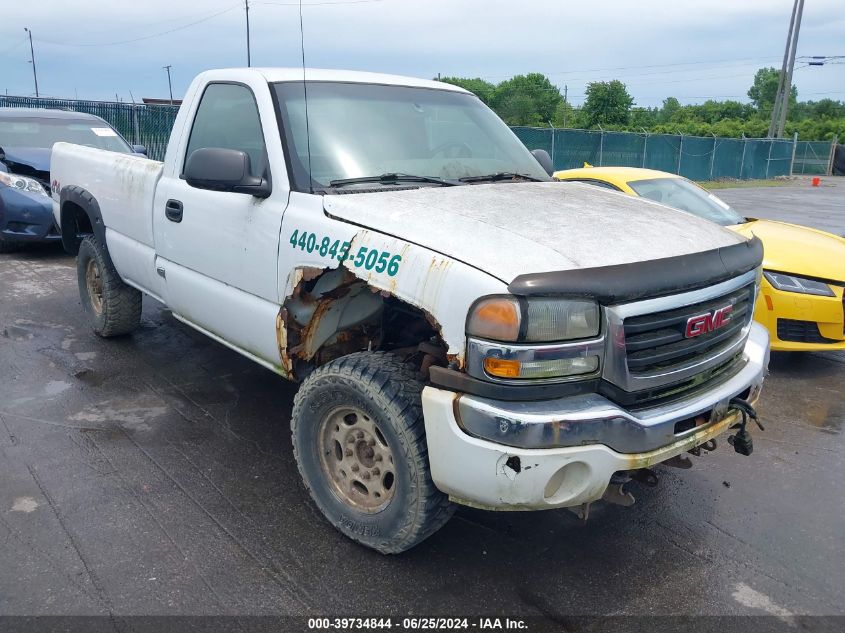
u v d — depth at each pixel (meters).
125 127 17.16
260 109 3.67
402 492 2.87
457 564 3.10
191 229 4.00
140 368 5.31
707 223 3.48
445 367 2.78
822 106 90.12
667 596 2.95
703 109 79.12
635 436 2.60
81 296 6.12
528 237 2.77
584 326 2.54
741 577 3.09
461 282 2.57
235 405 4.69
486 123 4.42
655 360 2.70
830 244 5.96
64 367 5.29
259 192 3.44
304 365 3.54
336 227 3.07
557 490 2.60
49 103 18.48
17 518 3.32
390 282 2.79
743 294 3.18
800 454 4.31
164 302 4.59
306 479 3.31
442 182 3.60
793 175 40.31
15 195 8.69
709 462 4.18
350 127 3.71
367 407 2.91
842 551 3.30
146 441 4.15
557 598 2.91
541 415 2.46
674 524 3.49
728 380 3.07
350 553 3.14
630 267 2.62
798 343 5.44
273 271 3.39
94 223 5.35
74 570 2.96
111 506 3.46
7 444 4.05
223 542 3.19
